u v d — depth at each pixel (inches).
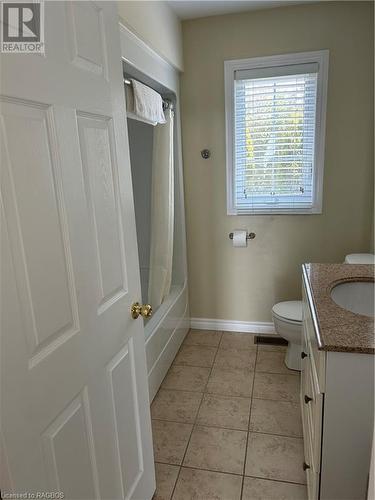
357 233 105.3
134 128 110.4
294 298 114.3
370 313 68.3
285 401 86.0
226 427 78.7
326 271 71.1
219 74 103.4
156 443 74.9
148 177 112.8
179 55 100.5
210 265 118.3
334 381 43.6
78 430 39.6
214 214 113.7
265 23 97.6
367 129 98.1
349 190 103.0
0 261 28.0
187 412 83.7
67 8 35.9
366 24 92.4
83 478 40.9
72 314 38.0
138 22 72.4
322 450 46.2
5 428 28.9
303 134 102.4
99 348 43.6
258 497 62.3
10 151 29.0
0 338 28.1
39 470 33.2
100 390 44.2
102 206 43.5
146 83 88.3
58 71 34.7
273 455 70.9
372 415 43.7
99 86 42.3
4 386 28.7
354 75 95.7
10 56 28.8
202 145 109.4
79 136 38.5
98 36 42.0
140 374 56.2
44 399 33.7
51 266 34.3
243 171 108.7
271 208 108.9
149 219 116.0
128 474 52.9
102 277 43.9
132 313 52.4
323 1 92.5
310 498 54.5
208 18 100.3
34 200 31.8
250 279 116.2
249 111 104.2
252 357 105.3
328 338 44.0
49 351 34.3
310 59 96.9
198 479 66.3
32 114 31.4
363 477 45.9
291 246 110.7
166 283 104.3
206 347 111.8
